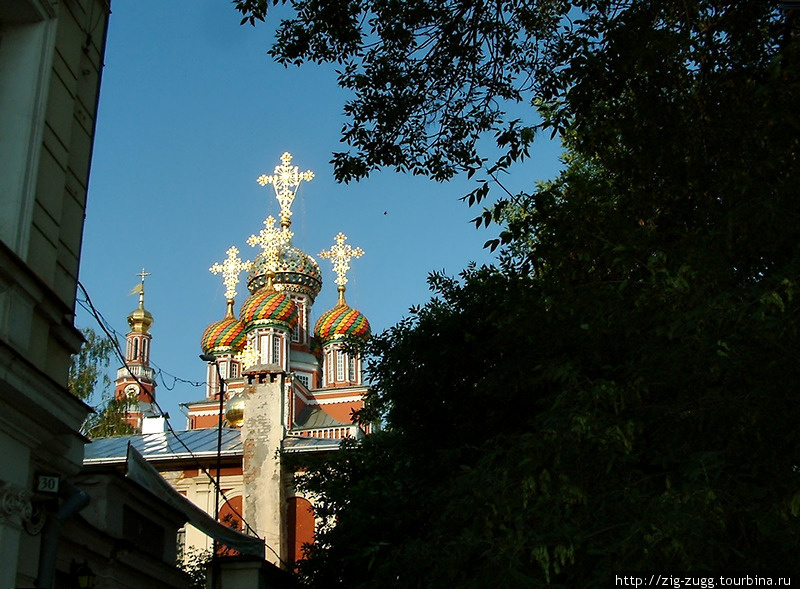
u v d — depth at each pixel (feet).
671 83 38.37
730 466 30.25
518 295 43.04
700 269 31.60
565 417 32.35
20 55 32.45
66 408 31.73
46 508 31.35
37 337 31.14
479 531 34.86
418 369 56.13
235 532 62.59
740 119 35.99
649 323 34.09
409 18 42.70
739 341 30.14
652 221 39.50
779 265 32.27
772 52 38.09
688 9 38.99
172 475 116.26
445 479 53.26
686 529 27.02
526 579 29.71
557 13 42.88
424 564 38.93
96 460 96.53
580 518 31.65
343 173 45.09
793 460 29.53
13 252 28.09
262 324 181.06
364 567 62.03
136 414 149.69
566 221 38.60
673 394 34.42
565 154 58.08
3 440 27.94
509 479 33.45
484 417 53.67
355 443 75.15
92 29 38.32
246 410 117.08
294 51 43.65
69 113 35.14
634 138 38.75
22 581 29.63
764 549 28.53
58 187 33.76
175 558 52.75
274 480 112.47
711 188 36.04
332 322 198.18
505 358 48.44
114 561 42.09
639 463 36.73
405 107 44.19
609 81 38.78
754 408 29.43
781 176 33.12
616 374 37.96
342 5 42.19
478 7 42.80
